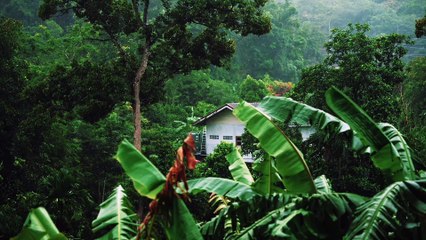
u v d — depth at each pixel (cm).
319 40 9312
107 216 654
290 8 8331
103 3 2275
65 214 1702
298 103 646
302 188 590
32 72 2839
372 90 1902
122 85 2161
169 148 2162
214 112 3225
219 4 2230
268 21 2320
